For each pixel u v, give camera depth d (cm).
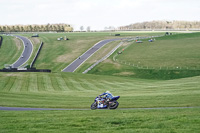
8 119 1861
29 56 15275
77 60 13750
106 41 18738
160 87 4856
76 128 1491
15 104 3206
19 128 1516
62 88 6034
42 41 19750
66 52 15825
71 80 7512
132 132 1369
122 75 10350
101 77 8481
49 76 8112
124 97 3462
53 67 12800
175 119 1619
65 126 1548
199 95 3180
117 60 12925
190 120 1577
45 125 1580
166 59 12269
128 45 16538
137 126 1498
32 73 8588
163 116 1742
